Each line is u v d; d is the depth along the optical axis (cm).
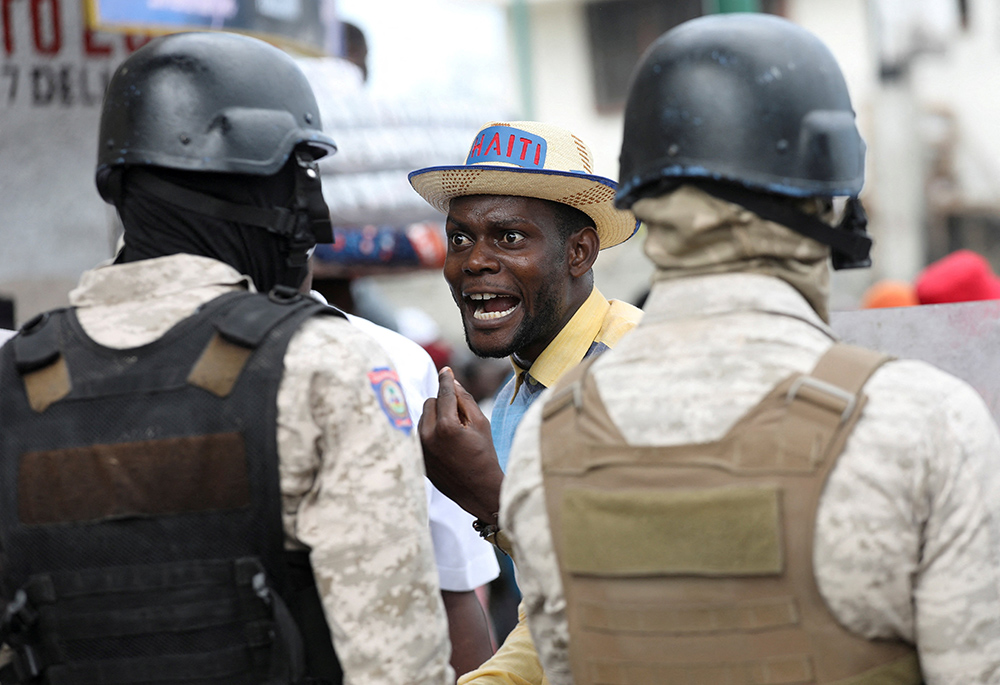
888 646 208
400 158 632
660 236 231
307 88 293
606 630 221
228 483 243
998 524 202
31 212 580
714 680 210
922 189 1730
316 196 287
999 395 349
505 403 391
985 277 730
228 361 248
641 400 221
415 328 1177
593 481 223
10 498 255
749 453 208
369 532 243
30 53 577
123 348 257
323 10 579
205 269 268
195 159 267
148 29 505
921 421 201
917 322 358
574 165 367
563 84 1703
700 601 210
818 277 231
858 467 201
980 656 199
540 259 359
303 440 244
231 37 285
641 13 1686
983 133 1708
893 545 200
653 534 213
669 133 223
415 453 259
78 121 591
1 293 571
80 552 249
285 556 246
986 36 1686
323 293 731
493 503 309
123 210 278
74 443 251
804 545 203
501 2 1680
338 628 241
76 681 250
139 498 246
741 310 222
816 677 204
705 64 224
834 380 207
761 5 1727
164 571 245
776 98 220
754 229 222
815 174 220
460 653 395
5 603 261
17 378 262
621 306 382
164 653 246
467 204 362
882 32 1705
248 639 244
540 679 321
